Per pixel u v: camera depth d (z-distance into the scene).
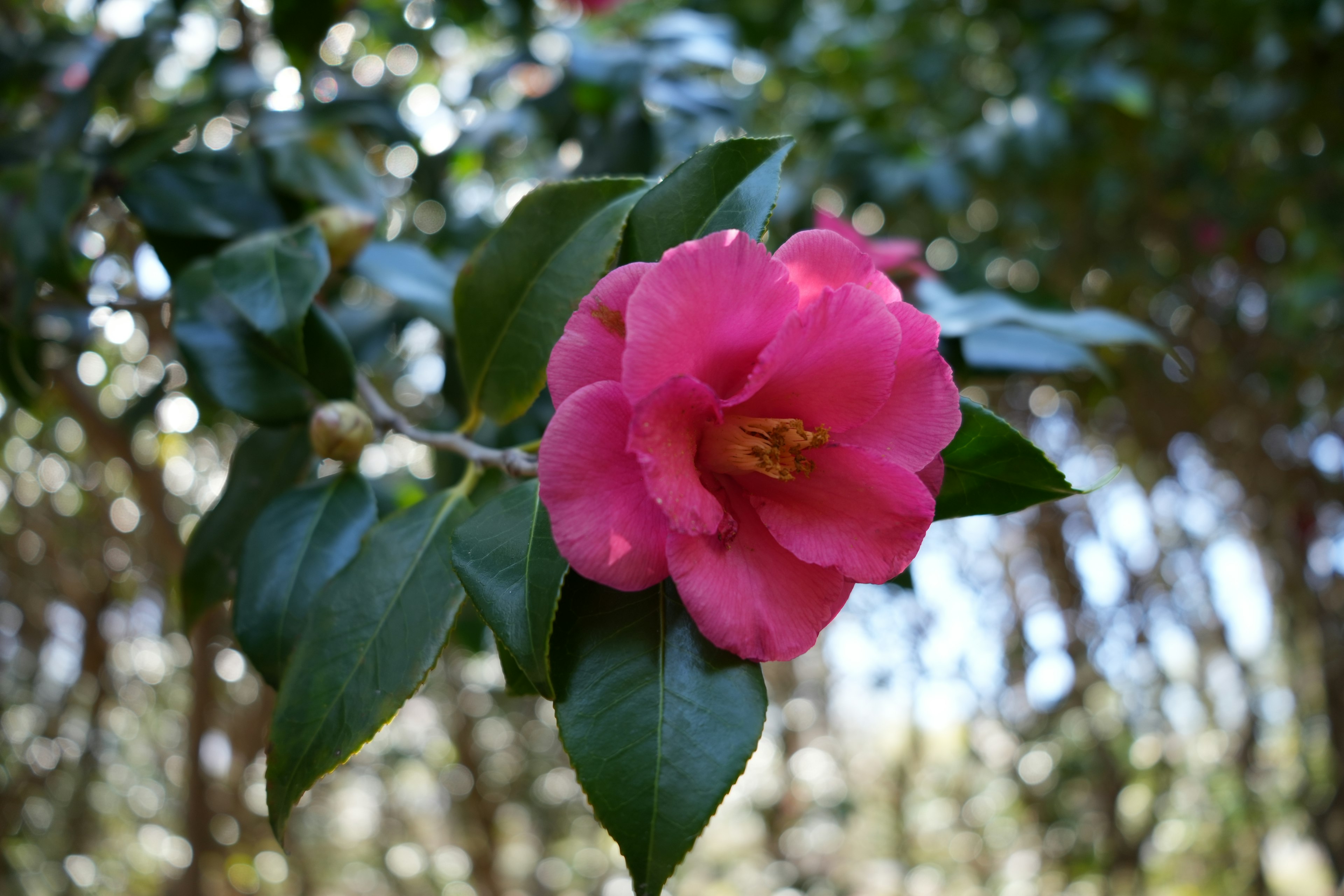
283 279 0.42
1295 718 2.05
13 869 1.36
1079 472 1.67
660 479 0.29
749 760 0.31
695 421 0.31
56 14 0.85
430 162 0.74
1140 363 1.41
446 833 2.36
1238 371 1.46
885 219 1.17
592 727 0.31
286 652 0.39
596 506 0.30
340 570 0.37
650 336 0.30
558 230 0.38
